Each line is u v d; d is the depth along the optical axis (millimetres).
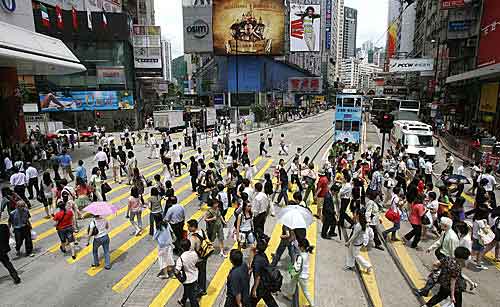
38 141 26406
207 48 59375
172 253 9008
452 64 46500
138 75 52250
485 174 14891
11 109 22875
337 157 18531
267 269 6305
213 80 68000
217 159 17578
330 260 9305
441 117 40906
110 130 49219
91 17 45844
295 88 71250
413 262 9297
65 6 49000
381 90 88375
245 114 62656
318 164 22203
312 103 97062
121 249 9977
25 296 7652
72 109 45594
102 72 47000
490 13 31188
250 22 56406
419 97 73688
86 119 48938
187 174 19781
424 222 9992
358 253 8633
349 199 11266
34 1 42625
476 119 37312
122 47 47531
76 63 24969
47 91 45344
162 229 8320
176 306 7281
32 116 39875
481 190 11258
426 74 53062
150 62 52031
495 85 31844
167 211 9094
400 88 86188
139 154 27031
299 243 7203
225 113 61750
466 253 6398
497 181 17734
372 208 10141
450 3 36750
